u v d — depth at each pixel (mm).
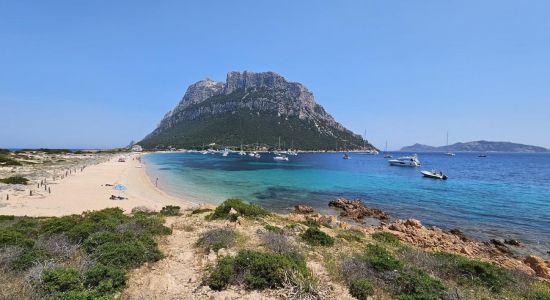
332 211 33438
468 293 9742
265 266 9383
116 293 8352
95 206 29219
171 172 72375
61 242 11930
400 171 84750
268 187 49344
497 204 38000
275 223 18469
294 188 49000
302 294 8398
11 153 90125
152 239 12938
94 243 11688
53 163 72312
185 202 34688
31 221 16984
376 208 34312
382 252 13250
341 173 76375
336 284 9555
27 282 8086
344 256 12180
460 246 20875
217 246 12289
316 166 99875
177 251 12297
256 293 8547
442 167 107938
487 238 24719
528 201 40031
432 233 23234
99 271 8727
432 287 9484
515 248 22047
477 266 11828
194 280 9414
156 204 32031
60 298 7336
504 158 198250
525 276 12930
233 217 18312
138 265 10422
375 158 165000
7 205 27203
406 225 25438
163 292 8531
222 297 8258
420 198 41938
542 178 70250
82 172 58281
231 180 57750
